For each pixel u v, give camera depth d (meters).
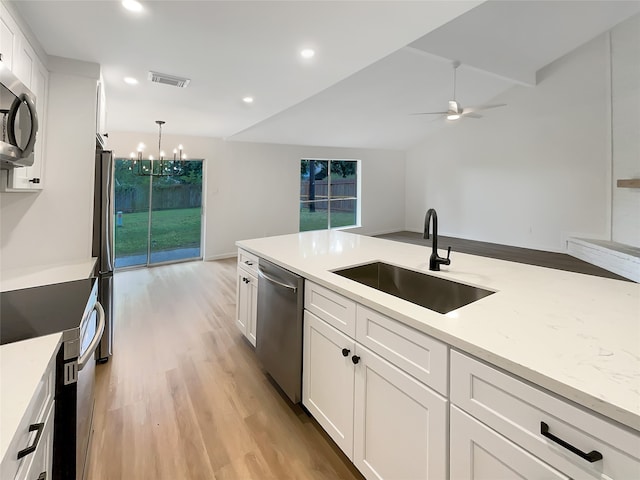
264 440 1.82
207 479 1.57
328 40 2.32
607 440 0.72
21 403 0.79
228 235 6.63
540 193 7.00
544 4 4.32
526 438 0.87
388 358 1.30
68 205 2.48
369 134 7.83
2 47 1.56
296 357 1.94
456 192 8.60
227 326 3.34
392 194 9.66
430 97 6.42
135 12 1.93
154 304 3.96
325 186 8.45
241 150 6.70
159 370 2.51
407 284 1.96
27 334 1.15
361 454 1.47
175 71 2.83
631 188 5.50
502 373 0.91
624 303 1.32
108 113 4.27
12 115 1.41
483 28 4.72
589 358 0.89
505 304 1.31
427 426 1.14
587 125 6.23
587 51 6.10
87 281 1.86
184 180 6.27
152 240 6.04
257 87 3.26
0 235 2.28
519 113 7.22
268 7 1.91
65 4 1.82
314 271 1.85
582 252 6.09
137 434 1.85
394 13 1.99
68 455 1.19
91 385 1.62
